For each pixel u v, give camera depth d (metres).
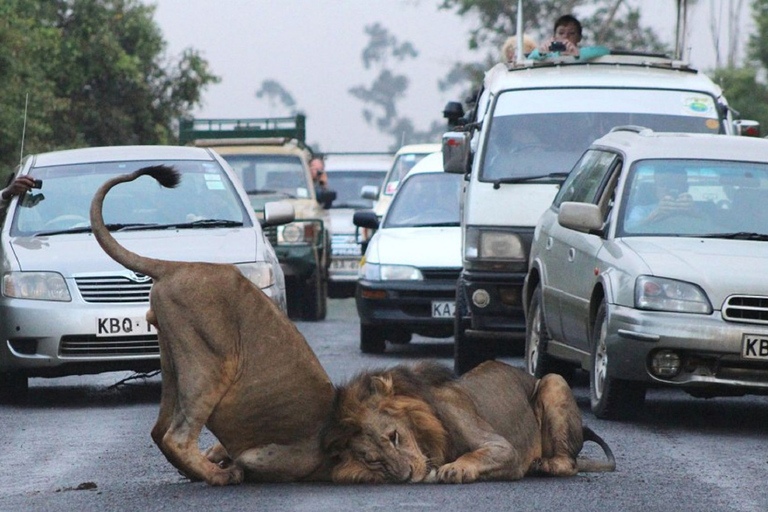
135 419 13.56
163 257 15.16
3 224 16.12
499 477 9.34
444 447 9.21
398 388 9.06
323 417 9.12
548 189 17.56
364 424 8.92
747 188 14.12
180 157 17.30
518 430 9.80
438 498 8.88
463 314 18.06
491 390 9.77
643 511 8.84
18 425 13.40
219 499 8.90
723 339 12.41
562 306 14.91
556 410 10.05
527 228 17.39
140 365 14.91
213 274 9.10
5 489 9.96
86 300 14.88
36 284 14.92
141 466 10.76
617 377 12.94
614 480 9.92
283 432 9.14
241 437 9.22
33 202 16.34
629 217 13.95
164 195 16.55
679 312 12.57
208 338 8.98
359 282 21.25
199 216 16.34
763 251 13.18
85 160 17.12
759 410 14.41
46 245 15.46
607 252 13.69
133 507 8.86
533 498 9.04
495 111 18.36
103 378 17.70
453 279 20.84
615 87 18.42
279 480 9.27
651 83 18.50
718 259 12.91
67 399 15.59
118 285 14.91
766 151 14.57
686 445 11.84
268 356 9.02
